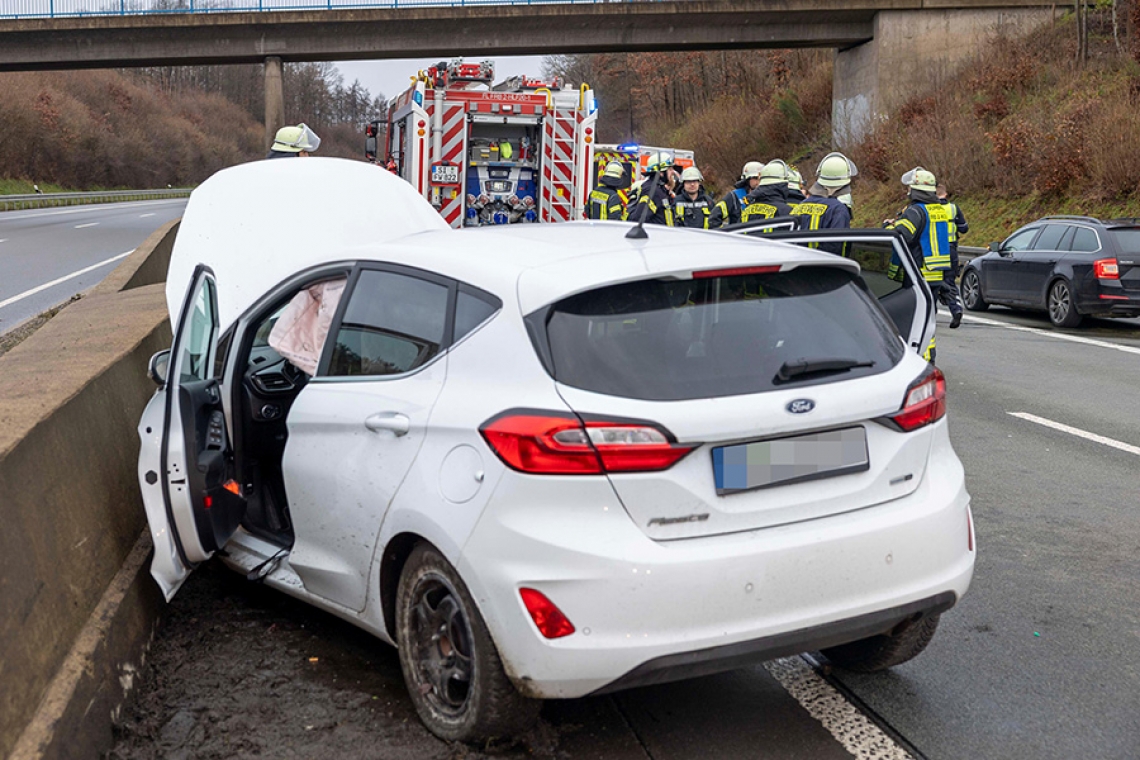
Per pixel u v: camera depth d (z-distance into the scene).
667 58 57.22
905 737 3.32
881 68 35.34
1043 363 11.02
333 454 3.57
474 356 3.16
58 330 6.21
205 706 3.46
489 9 34.75
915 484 3.25
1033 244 14.98
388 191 6.30
